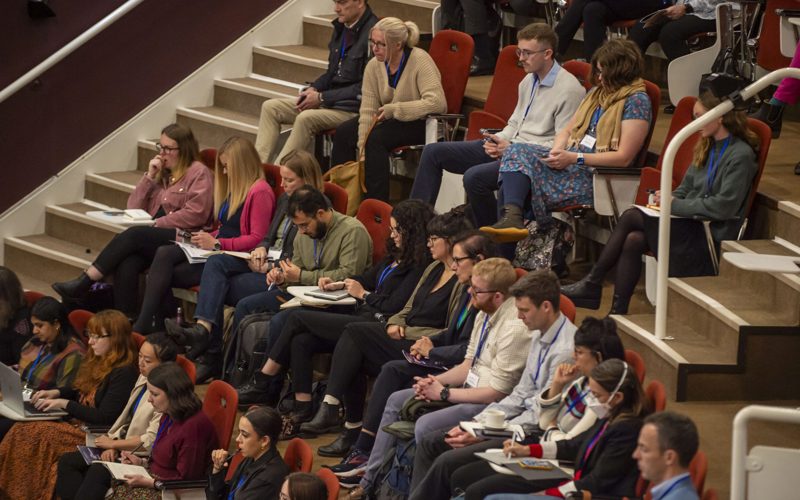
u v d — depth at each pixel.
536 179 13.60
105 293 15.60
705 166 12.47
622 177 13.33
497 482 9.62
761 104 15.59
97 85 18.33
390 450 11.34
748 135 12.23
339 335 12.84
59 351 14.30
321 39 19.73
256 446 11.34
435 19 18.31
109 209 16.98
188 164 15.95
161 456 12.12
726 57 15.41
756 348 11.26
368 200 14.48
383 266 13.38
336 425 12.77
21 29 17.64
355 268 13.76
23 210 17.97
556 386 10.02
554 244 13.90
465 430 10.30
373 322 12.46
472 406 10.91
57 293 16.59
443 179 15.40
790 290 11.37
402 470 11.10
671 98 15.87
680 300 12.27
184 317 15.74
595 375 9.16
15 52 17.66
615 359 9.21
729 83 14.30
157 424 12.52
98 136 18.45
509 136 14.77
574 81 14.41
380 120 16.02
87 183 18.39
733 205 12.14
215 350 14.47
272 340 13.30
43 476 13.26
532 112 14.55
